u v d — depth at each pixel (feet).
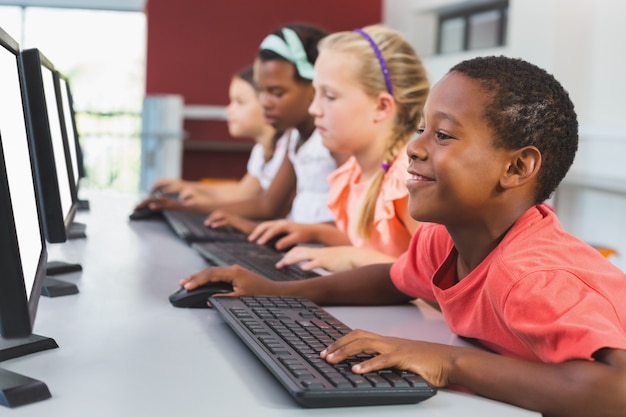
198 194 10.05
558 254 3.10
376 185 6.03
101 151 20.93
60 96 5.19
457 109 3.13
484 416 2.75
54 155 4.27
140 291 4.55
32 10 21.29
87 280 4.81
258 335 3.36
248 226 7.10
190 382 2.96
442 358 3.02
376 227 6.03
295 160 8.17
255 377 3.05
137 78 22.04
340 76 6.12
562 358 2.81
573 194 12.91
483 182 3.14
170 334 3.63
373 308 4.46
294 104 7.73
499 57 3.29
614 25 12.05
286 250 6.20
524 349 3.20
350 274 4.53
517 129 3.09
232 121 11.05
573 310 2.86
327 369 2.92
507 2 14.53
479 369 2.94
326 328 3.54
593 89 12.51
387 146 6.16
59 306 4.10
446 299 3.54
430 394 2.82
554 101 3.17
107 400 2.74
